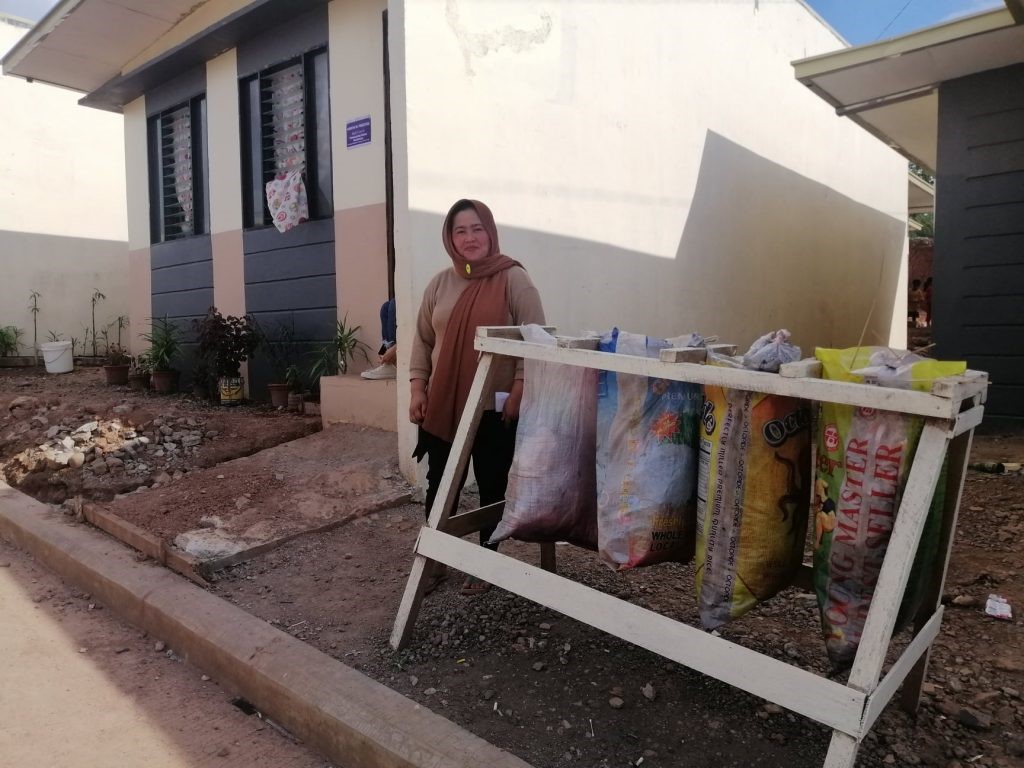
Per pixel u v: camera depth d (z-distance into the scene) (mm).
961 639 2664
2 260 10359
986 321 6445
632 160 5973
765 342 2102
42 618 3334
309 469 4734
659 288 6422
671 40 6363
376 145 5859
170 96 7973
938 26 5738
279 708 2479
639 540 2225
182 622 2959
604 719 2252
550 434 2484
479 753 2016
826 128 9586
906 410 1686
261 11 6230
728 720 2244
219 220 7438
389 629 2865
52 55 8227
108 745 2363
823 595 1975
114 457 5125
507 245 4848
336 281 6324
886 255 11891
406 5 4145
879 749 2055
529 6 4895
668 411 2246
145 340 8719
